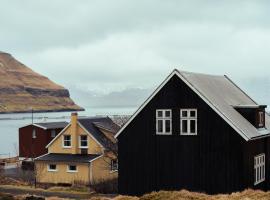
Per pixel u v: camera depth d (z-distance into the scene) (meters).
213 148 35.69
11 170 67.12
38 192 45.22
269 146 41.19
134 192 38.81
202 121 36.22
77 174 56.38
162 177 37.59
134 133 39.00
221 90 41.31
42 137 71.38
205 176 35.91
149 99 38.34
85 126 58.91
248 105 39.12
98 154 57.62
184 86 37.06
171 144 37.38
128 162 39.19
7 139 145.00
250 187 35.94
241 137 34.59
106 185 48.34
